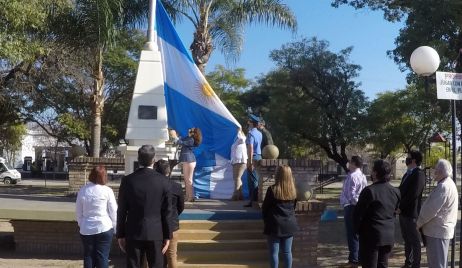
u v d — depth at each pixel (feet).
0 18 54.34
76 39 60.85
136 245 22.00
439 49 48.24
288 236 29.01
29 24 57.31
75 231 39.42
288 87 118.01
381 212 25.63
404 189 32.12
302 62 115.14
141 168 22.72
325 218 46.42
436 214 25.55
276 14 70.03
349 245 33.81
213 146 50.39
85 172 54.54
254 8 69.87
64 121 106.32
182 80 50.37
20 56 56.65
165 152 44.24
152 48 45.65
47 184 119.85
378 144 124.06
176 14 70.79
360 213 25.85
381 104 119.24
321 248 43.19
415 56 30.01
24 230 39.73
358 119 115.34
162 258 22.45
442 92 28.37
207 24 72.59
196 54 72.28
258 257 34.78
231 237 35.94
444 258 25.80
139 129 44.50
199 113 50.31
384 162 26.21
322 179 112.57
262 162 39.93
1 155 160.35
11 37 55.57
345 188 33.86
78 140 124.77
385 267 26.22
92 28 59.47
